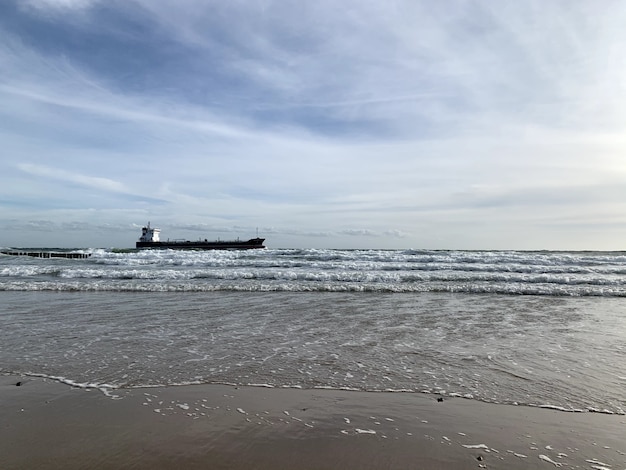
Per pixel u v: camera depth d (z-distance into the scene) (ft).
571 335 27.09
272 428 13.42
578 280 56.75
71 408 14.93
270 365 20.36
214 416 14.34
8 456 11.38
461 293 48.29
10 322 30.42
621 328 29.35
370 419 14.19
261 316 33.24
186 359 21.30
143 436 12.73
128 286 50.31
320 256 89.81
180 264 83.25
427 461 11.35
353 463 11.23
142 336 26.27
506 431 13.28
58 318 31.99
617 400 15.99
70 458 11.30
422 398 16.21
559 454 11.77
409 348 23.71
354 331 28.02
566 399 16.11
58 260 100.83
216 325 29.73
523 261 82.64
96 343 24.40
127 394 16.43
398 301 41.57
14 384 17.51
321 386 17.52
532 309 37.35
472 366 20.38
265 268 73.87
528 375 19.02
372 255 89.10
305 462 11.28
